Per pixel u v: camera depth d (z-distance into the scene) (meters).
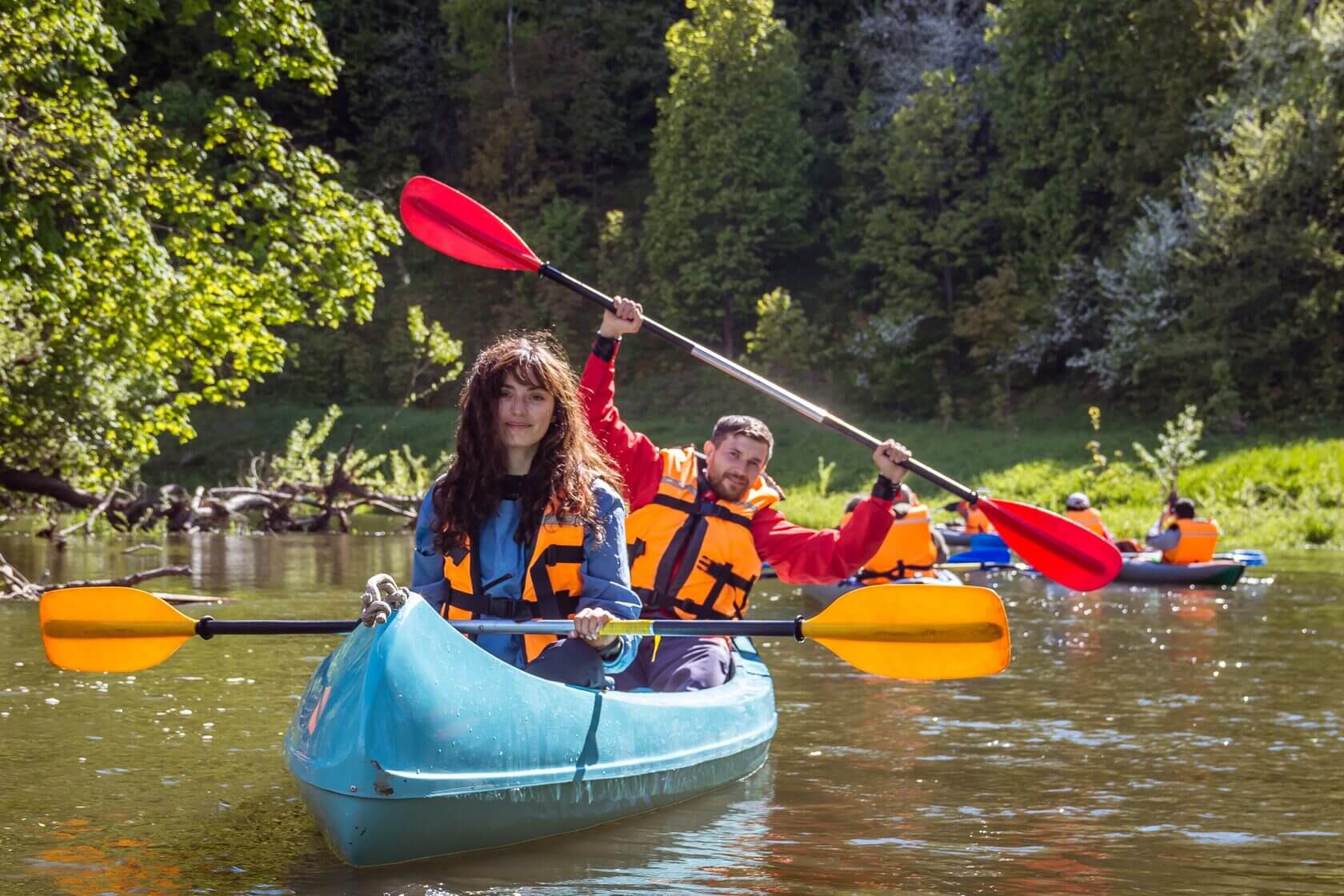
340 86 47.22
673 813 4.03
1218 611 10.16
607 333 5.16
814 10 47.88
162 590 10.12
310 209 12.41
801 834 3.81
